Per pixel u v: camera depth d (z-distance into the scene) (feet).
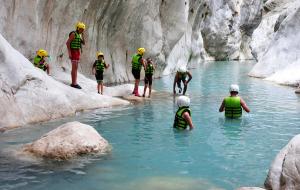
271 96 44.34
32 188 16.44
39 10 41.04
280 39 69.67
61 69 44.70
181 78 45.50
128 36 59.16
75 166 19.25
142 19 60.80
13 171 18.35
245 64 112.47
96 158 20.63
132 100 40.37
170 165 19.84
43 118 29.09
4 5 37.22
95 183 17.13
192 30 105.91
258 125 29.17
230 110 31.83
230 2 139.13
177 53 85.61
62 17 44.86
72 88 35.14
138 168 19.25
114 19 55.31
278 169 15.64
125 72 59.77
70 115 31.50
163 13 67.05
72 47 36.24
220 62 124.36
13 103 27.58
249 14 155.63
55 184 16.93
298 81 54.85
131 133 26.40
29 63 31.78
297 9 68.33
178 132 26.89
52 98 30.48
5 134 24.81
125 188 16.67
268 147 23.35
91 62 51.37
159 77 69.31
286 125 29.17
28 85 29.43
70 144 20.94
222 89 51.03
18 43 39.17
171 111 34.32
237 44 145.69
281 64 66.54
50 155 20.39
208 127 28.53
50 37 43.52
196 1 95.30
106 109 34.78
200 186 17.03
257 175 18.49
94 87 41.96
